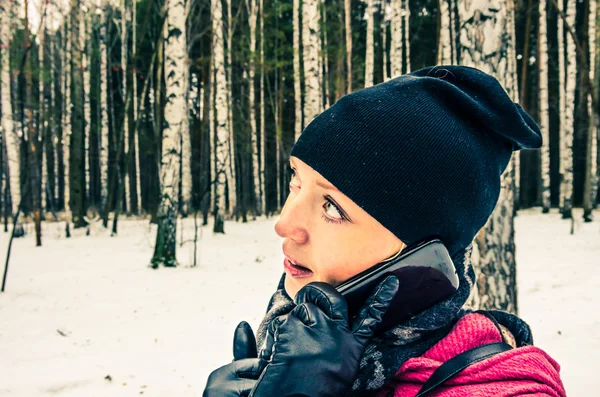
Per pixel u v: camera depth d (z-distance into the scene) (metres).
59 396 2.89
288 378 0.47
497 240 2.94
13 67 12.14
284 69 22.69
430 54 22.17
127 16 20.72
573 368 3.12
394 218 0.52
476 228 0.59
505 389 0.45
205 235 13.29
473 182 0.55
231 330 4.29
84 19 17.42
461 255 0.57
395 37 13.34
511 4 3.37
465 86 0.63
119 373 3.25
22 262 8.46
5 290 5.94
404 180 0.52
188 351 3.72
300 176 0.56
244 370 0.61
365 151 0.53
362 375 0.50
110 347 3.81
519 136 0.59
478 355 0.49
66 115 17.81
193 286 6.29
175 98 8.18
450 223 0.54
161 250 7.93
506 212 2.96
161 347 3.82
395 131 0.53
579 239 10.45
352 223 0.52
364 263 0.53
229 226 16.45
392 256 0.53
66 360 3.50
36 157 11.07
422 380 0.49
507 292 2.93
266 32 19.23
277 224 0.55
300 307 0.51
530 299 5.19
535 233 11.96
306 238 0.54
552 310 4.67
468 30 2.97
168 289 6.09
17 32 11.31
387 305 0.49
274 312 0.65
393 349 0.52
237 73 20.77
